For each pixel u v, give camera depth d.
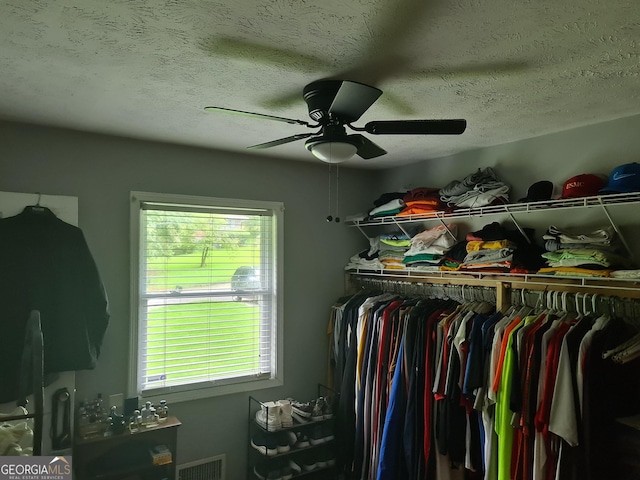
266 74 1.75
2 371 2.25
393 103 2.08
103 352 2.65
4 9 1.28
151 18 1.33
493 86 1.86
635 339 1.84
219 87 1.90
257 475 2.92
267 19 1.34
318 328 3.51
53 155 2.53
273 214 3.32
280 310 3.30
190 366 2.97
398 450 2.64
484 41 1.47
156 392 2.81
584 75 1.75
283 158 3.34
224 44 1.50
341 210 3.69
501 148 2.87
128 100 2.07
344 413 3.08
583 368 1.87
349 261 3.71
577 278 2.13
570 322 2.09
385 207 3.29
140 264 2.79
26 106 2.16
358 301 3.35
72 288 2.45
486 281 2.61
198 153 3.00
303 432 3.04
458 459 2.36
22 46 1.52
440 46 1.50
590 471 1.79
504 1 1.23
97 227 2.65
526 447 2.04
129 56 1.60
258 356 3.25
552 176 2.59
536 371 2.02
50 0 1.23
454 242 2.99
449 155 3.22
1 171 2.39
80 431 2.36
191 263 2.99
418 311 2.73
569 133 2.51
